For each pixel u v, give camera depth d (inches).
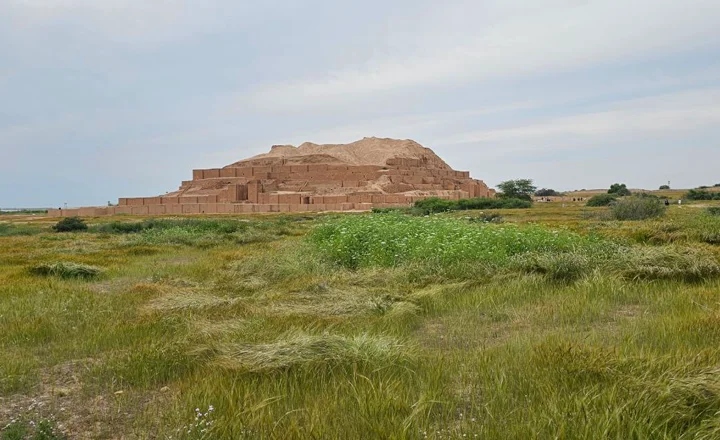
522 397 179.8
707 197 3449.8
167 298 391.2
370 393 182.1
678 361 197.5
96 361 252.4
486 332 281.0
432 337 277.7
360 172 4640.8
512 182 4153.5
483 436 150.7
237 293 446.3
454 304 347.3
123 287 494.3
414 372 206.2
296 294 403.2
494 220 1425.9
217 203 3875.5
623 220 1261.1
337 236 650.8
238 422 165.2
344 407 176.6
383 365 213.5
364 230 650.2
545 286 387.9
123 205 4384.8
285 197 3885.3
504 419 161.2
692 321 256.1
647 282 385.7
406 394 184.4
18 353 267.4
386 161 4985.2
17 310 362.6
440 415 170.6
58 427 177.5
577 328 272.4
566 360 201.8
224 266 612.1
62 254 824.9
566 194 7509.8
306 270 535.5
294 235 1171.9
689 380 173.3
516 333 263.7
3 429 172.6
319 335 257.3
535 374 195.0
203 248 910.4
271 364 217.2
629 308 320.5
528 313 313.0
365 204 3496.6
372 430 157.2
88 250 891.4
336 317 320.5
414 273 454.3
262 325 306.0
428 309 339.3
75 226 1764.3
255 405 176.9
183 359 240.8
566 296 346.0
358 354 222.4
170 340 277.3
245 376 212.1
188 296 395.9
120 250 872.9
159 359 240.5
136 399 203.6
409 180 4667.8
